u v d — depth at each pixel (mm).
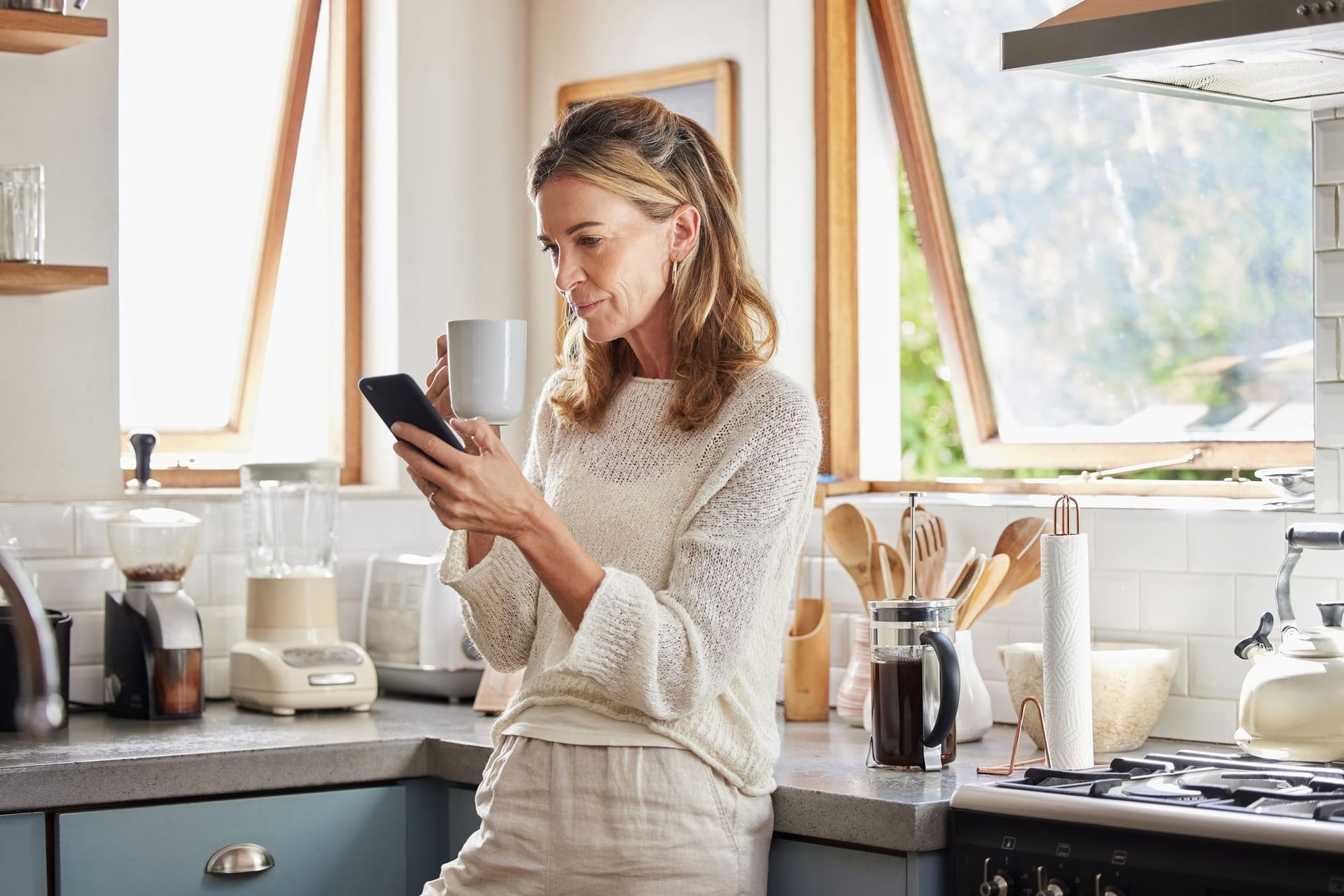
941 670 2262
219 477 3459
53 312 3039
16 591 2643
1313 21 1911
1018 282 3289
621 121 1978
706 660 1861
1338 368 2529
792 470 1917
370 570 3256
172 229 3576
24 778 2340
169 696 2861
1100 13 2145
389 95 3510
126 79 3496
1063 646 2217
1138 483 3057
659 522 1969
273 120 3617
